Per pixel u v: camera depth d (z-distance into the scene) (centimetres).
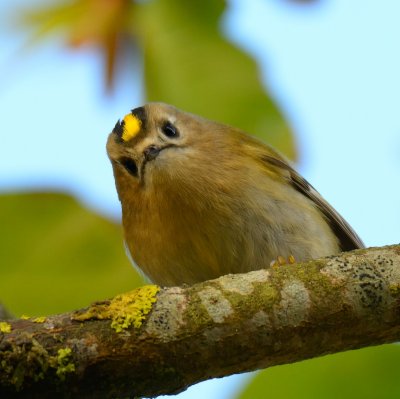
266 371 1070
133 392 853
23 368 816
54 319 842
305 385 1062
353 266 882
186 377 858
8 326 831
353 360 1064
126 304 853
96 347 831
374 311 868
